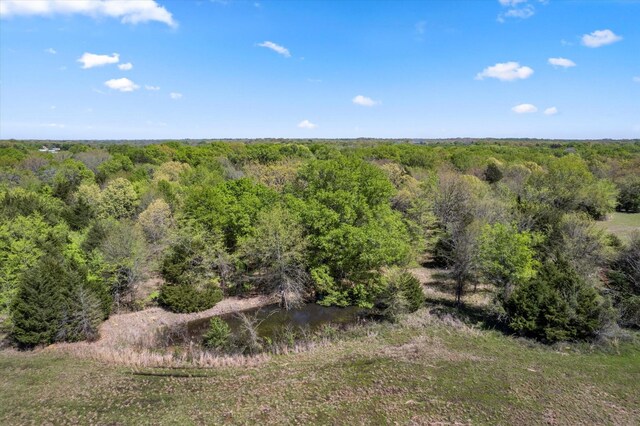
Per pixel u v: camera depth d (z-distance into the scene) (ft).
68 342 76.33
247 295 106.63
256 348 75.15
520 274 83.05
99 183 208.33
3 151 300.61
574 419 50.80
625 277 84.79
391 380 60.54
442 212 145.79
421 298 90.22
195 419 51.42
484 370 63.26
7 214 118.42
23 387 59.06
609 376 61.26
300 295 102.01
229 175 223.92
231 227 115.96
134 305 96.27
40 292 73.87
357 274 101.55
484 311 89.76
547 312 74.23
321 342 76.84
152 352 74.02
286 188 139.33
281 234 98.99
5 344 74.38
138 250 97.04
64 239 110.01
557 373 62.28
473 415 51.62
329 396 56.54
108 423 50.60
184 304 94.73
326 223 100.42
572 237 99.91
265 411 53.06
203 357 69.87
